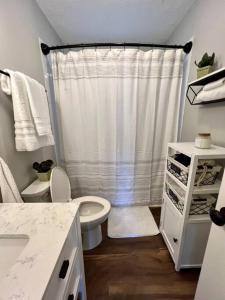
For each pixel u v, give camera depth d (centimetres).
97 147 190
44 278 44
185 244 117
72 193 208
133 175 198
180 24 173
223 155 98
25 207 76
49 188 127
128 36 202
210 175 106
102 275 123
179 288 113
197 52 143
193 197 114
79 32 191
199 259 121
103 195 206
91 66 163
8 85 98
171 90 174
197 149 111
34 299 39
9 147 108
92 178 201
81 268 83
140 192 206
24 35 125
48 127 128
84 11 152
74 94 172
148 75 167
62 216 70
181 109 182
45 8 148
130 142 186
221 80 95
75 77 168
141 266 129
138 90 170
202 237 115
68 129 184
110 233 165
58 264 53
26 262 48
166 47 160
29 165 133
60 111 180
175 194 126
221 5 110
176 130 185
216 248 68
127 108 175
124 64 162
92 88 171
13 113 111
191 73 155
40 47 152
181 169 115
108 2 140
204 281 77
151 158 193
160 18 166
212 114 125
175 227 125
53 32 182
